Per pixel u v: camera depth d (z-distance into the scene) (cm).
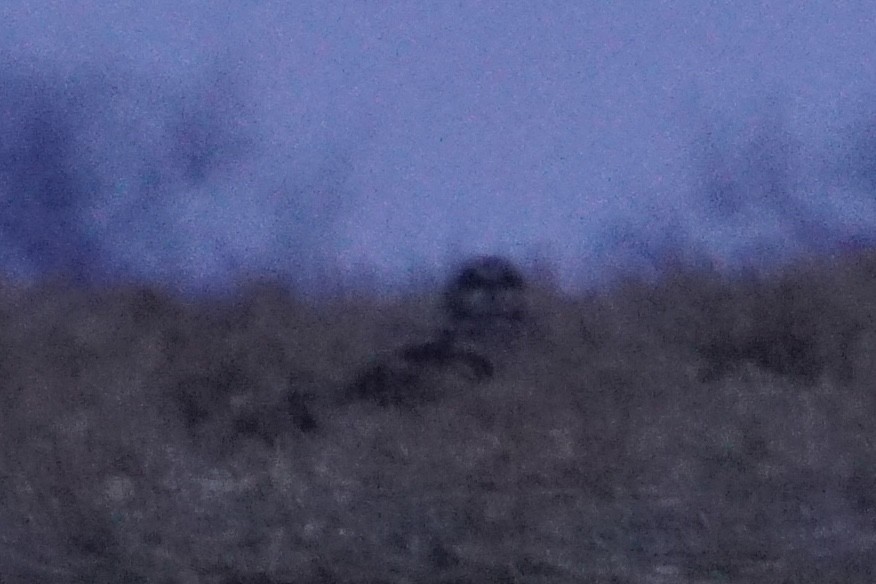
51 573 1443
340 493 1673
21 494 1605
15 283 2556
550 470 1731
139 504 1611
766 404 1973
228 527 1568
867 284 2369
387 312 2453
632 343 2256
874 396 1981
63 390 1975
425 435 1859
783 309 2272
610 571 1462
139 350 2184
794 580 1430
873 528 1553
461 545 1527
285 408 1936
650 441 1819
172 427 1889
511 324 2280
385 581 1445
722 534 1548
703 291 2402
